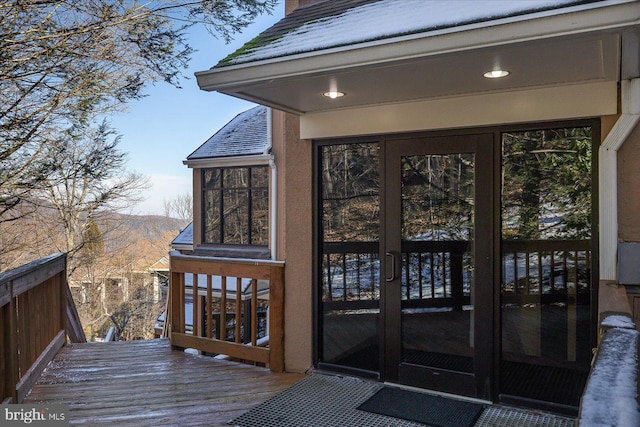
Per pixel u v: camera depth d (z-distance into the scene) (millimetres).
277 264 4047
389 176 3666
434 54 2350
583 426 892
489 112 3225
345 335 3879
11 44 5332
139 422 3016
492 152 3287
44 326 4176
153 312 16406
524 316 3229
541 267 3188
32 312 3793
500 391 3270
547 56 2408
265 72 2873
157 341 5066
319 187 3982
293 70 2771
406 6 2758
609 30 1998
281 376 3893
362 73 2742
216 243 9398
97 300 14406
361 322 3809
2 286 3010
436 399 3346
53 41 5527
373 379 3727
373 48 2492
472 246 3377
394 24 2553
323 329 3977
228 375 3928
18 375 3342
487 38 2209
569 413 3041
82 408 3236
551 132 3160
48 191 7230
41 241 10141
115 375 3924
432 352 3510
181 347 4629
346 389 3559
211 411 3184
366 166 3791
